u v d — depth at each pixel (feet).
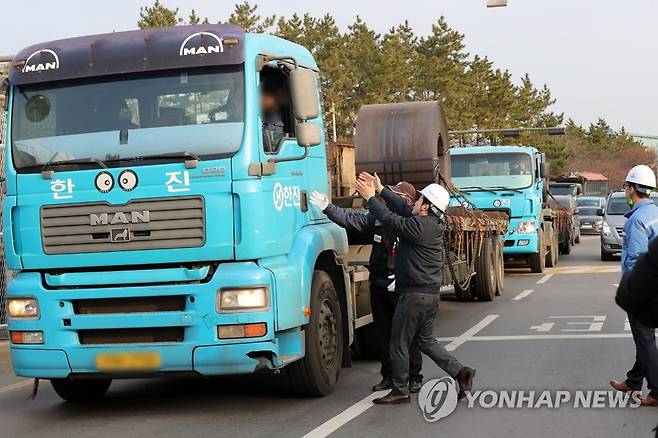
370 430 25.02
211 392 31.78
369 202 28.07
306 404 28.81
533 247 75.51
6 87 28.48
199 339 25.89
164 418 27.81
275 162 27.27
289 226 28.04
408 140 41.96
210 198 26.05
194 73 26.94
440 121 43.60
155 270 26.32
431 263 27.99
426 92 242.37
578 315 49.90
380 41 240.12
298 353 27.84
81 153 26.99
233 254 25.95
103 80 27.40
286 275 26.91
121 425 27.12
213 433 25.40
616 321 46.85
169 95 26.91
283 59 27.35
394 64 216.54
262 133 27.07
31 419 28.68
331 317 30.22
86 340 26.86
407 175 42.14
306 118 27.30
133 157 26.58
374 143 42.24
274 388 31.91
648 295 11.71
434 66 237.04
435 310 28.27
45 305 26.84
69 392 30.50
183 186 26.14
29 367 27.07
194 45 26.86
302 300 27.76
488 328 45.75
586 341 40.19
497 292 61.62
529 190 74.69
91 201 26.63
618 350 37.47
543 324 46.52
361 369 35.37
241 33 27.09
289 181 28.30
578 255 109.29
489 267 58.23
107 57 27.32
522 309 53.93
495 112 273.75
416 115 42.32
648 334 26.76
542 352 37.47
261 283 25.88
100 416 28.63
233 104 26.58
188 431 25.80
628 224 26.86
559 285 69.21
